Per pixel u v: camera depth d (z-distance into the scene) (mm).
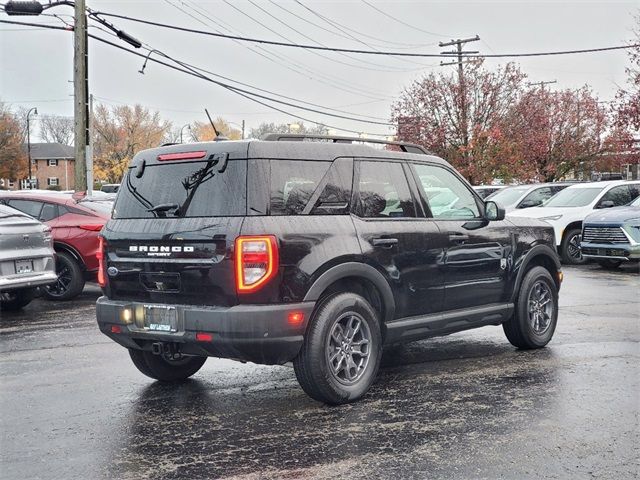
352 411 5148
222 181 5012
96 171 75812
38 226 9664
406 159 6137
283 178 5066
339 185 5426
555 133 35156
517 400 5340
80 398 5598
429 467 4039
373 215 5652
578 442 4402
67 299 10984
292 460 4188
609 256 14281
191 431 4754
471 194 6734
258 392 5734
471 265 6410
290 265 4883
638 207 14734
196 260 4949
